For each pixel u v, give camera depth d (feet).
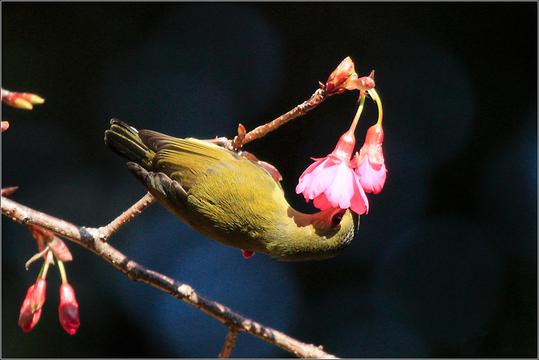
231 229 21.83
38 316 21.07
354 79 18.92
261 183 22.09
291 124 40.91
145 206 21.52
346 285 40.63
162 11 42.91
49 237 21.26
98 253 21.03
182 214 22.03
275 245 21.74
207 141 23.12
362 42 41.91
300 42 42.14
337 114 40.98
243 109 41.86
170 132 41.78
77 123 41.06
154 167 22.38
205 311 21.39
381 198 41.60
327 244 21.49
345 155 18.54
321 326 40.14
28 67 40.55
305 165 40.34
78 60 41.47
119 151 22.84
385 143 41.78
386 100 41.78
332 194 18.15
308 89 41.37
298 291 40.75
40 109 40.73
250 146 40.70
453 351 39.55
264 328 21.66
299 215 21.86
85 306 37.65
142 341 38.14
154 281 21.16
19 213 20.44
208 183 21.80
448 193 41.57
